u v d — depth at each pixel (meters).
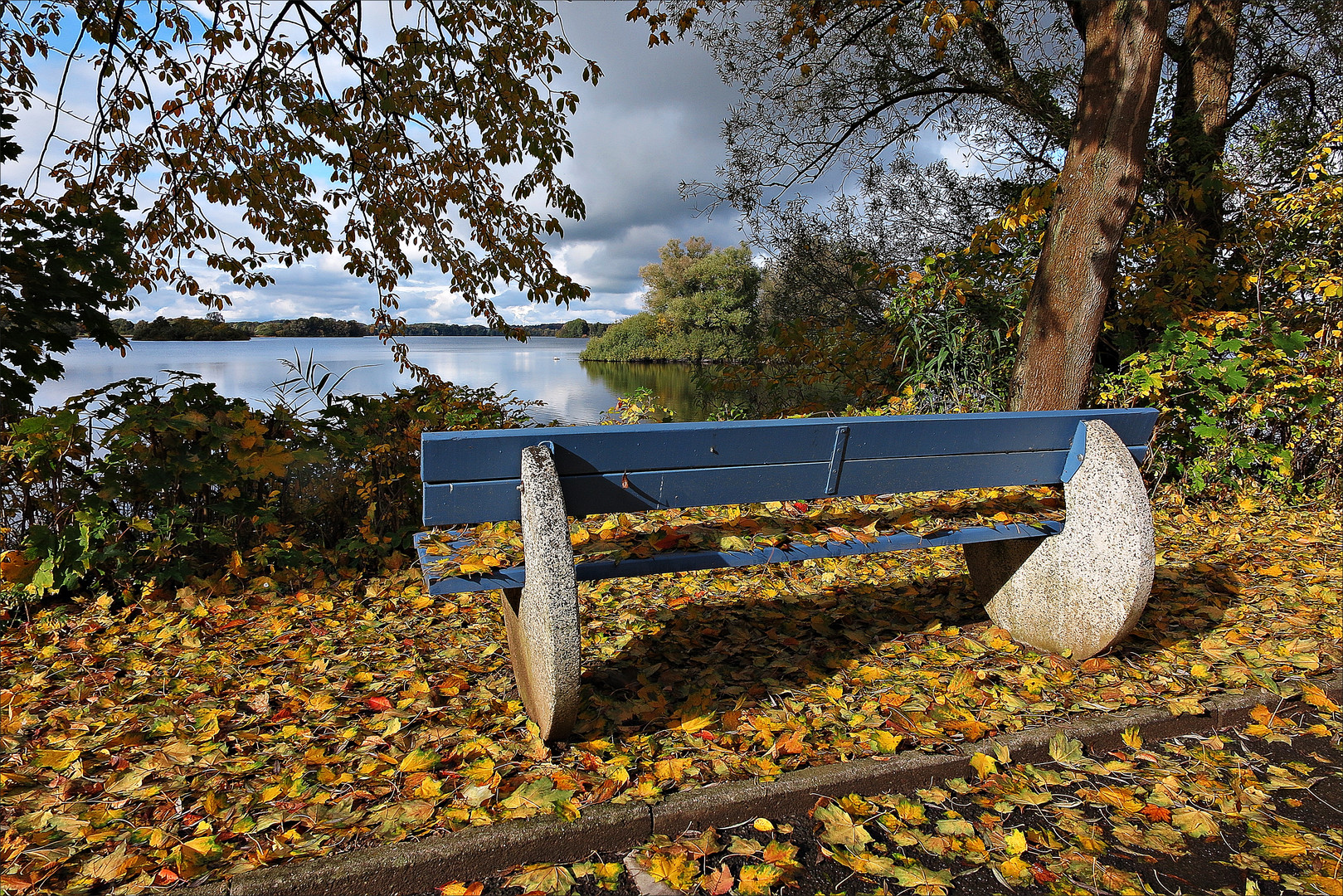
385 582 3.56
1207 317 5.16
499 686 2.51
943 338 6.04
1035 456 2.58
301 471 3.79
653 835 1.75
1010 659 2.67
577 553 2.29
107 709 2.36
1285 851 1.69
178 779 1.93
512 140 6.88
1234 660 2.62
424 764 1.96
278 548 3.51
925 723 2.16
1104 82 4.55
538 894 1.57
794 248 10.12
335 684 2.54
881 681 2.50
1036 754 2.07
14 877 1.54
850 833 1.74
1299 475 5.22
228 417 3.33
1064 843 1.74
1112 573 2.45
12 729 2.22
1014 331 5.98
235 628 3.08
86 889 1.52
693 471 2.12
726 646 2.82
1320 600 3.26
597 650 2.81
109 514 3.20
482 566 2.09
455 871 1.62
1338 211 5.21
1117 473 2.47
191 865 1.56
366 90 6.76
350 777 1.93
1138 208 6.76
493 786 1.84
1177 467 5.10
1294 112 8.29
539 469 1.89
